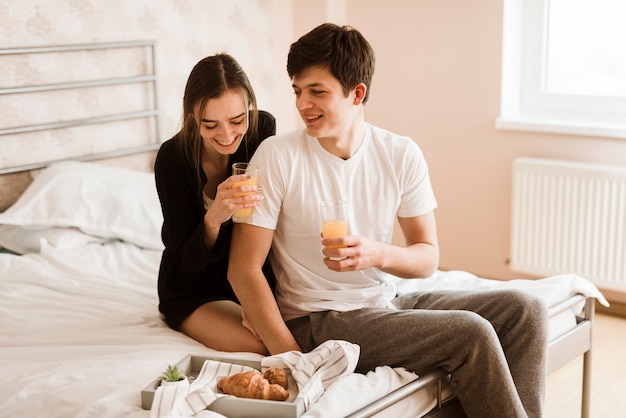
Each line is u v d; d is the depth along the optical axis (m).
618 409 2.75
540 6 3.76
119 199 3.12
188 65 3.88
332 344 1.83
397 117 4.18
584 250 3.57
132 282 2.71
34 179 3.32
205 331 2.13
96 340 2.15
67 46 3.37
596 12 3.66
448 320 1.84
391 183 2.04
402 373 1.88
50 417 1.74
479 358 1.82
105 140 3.62
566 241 3.62
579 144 3.62
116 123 3.65
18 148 3.34
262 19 4.16
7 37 3.24
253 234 1.96
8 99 3.28
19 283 2.67
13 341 2.17
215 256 2.04
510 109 3.89
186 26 3.84
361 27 4.21
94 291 2.55
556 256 3.66
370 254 1.89
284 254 2.04
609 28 3.64
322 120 1.91
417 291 2.38
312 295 2.02
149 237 3.09
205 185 2.13
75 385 1.83
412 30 4.02
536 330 1.95
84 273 2.75
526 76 3.86
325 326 1.97
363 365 1.94
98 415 1.69
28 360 2.05
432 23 3.95
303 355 1.81
